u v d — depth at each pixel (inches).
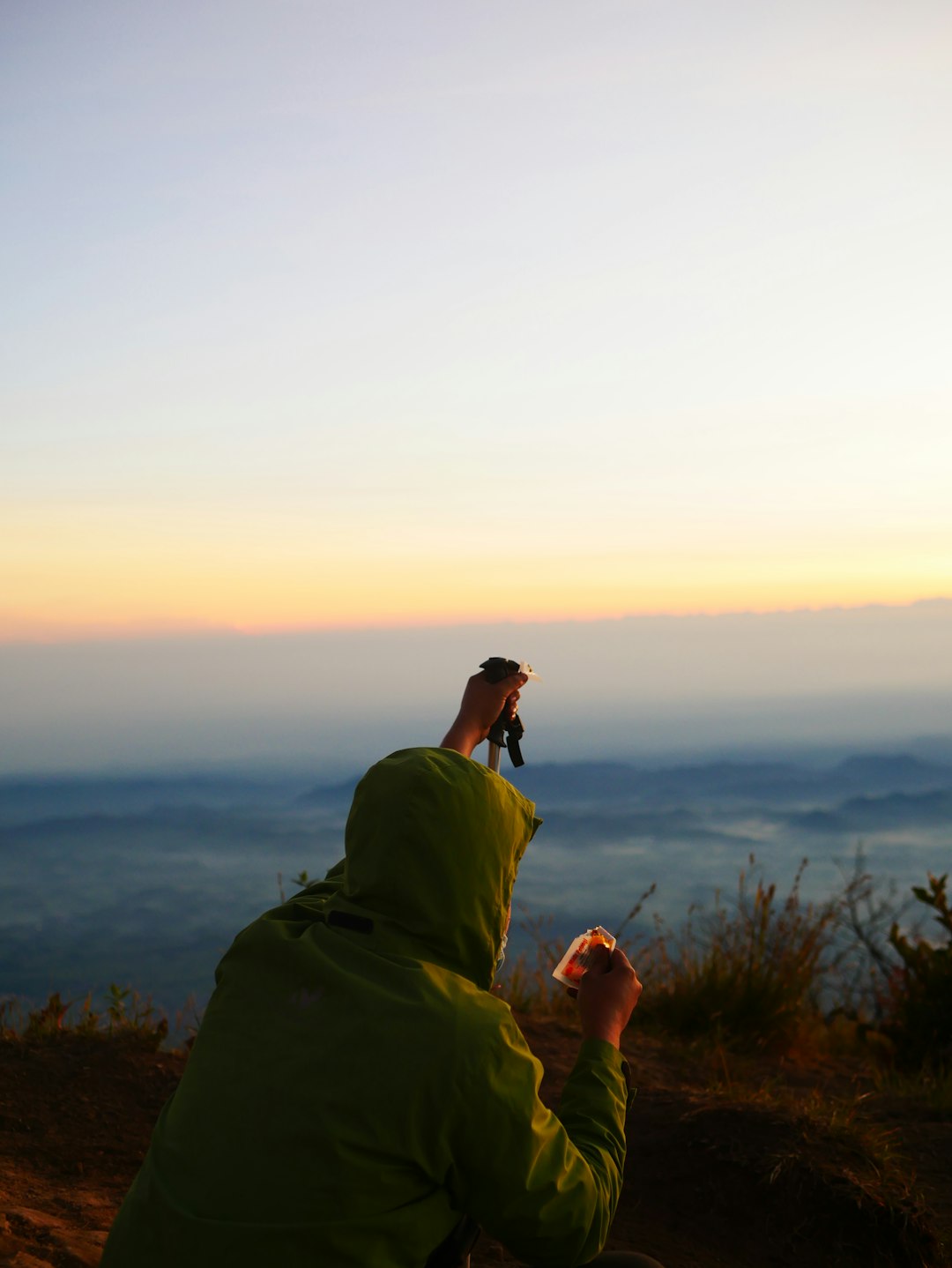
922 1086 189.5
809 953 245.6
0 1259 85.7
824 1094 183.2
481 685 82.7
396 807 56.6
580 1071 60.4
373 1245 48.9
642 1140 135.3
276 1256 47.6
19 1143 125.2
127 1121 134.3
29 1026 163.3
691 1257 112.3
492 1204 51.3
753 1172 123.8
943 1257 115.2
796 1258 114.8
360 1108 49.6
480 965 57.1
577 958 65.9
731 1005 227.1
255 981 56.7
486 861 57.0
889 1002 245.0
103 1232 99.8
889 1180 123.6
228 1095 52.1
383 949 55.1
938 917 254.4
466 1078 50.0
